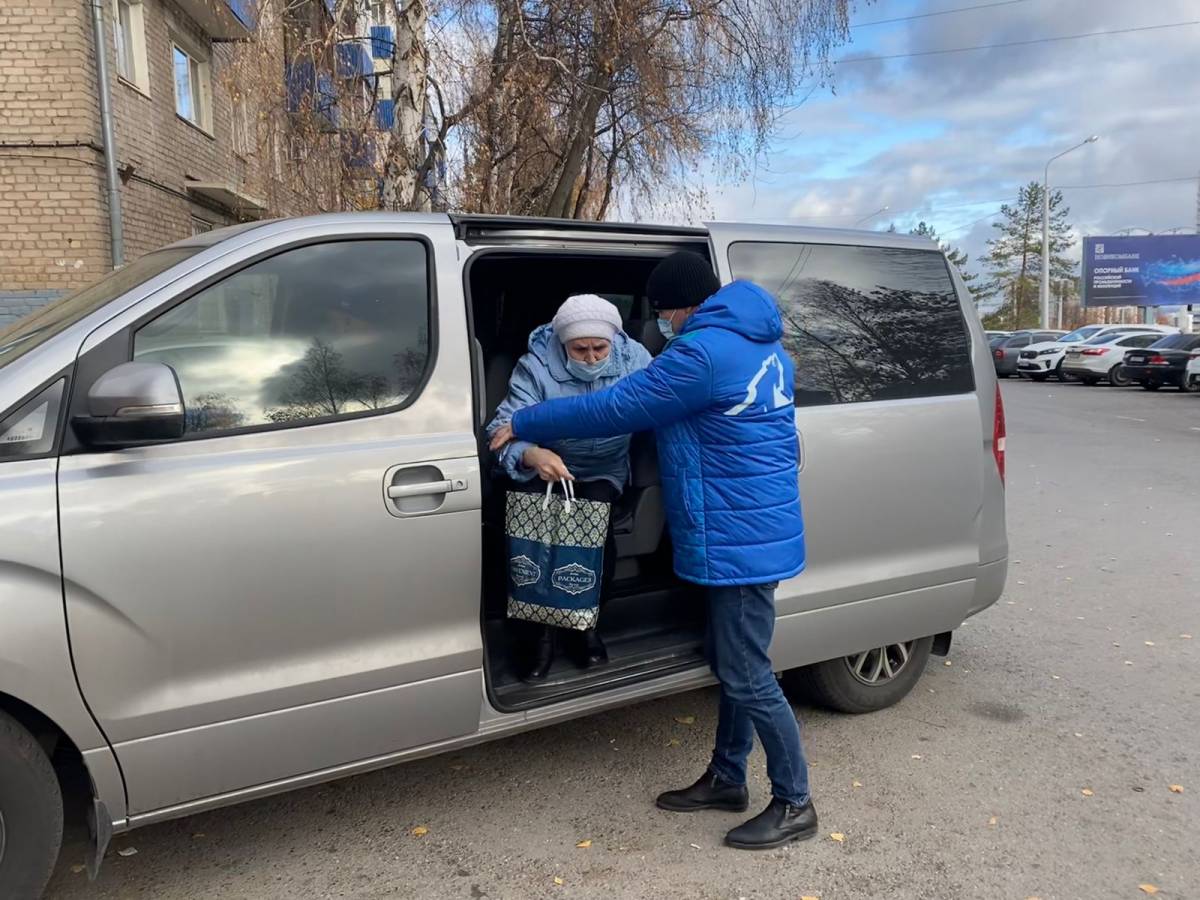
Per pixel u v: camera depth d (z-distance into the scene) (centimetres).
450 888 260
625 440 313
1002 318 6750
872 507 334
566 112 1084
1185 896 256
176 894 257
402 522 246
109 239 967
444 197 951
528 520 269
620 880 263
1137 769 332
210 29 1227
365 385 252
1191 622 500
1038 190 6469
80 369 217
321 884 262
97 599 210
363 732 249
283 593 232
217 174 1282
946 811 302
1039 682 416
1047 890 259
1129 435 1344
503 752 345
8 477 205
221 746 229
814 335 331
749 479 259
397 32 762
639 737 357
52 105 925
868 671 375
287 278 247
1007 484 940
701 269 270
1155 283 4366
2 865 213
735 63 1063
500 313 403
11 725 209
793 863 271
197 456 226
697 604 350
